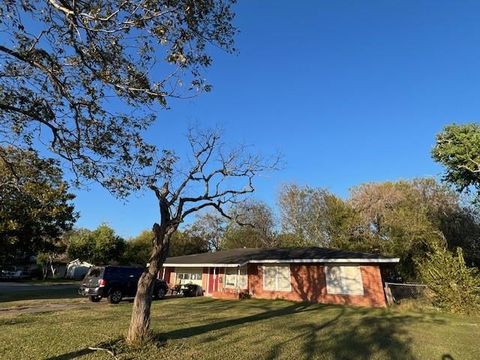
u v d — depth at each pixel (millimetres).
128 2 7887
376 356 9562
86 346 9562
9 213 16031
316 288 24516
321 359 9125
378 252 37625
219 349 9711
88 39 8633
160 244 10617
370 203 40250
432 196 38938
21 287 34969
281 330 12812
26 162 10891
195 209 12203
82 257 54812
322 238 42219
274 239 46219
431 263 21859
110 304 20344
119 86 9070
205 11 8438
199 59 8953
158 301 23453
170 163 11328
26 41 8398
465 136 29781
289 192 44688
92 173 10500
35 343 9914
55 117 9391
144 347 9492
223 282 29422
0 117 9297
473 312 18703
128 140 10375
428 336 12477
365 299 22703
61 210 26109
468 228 37094
